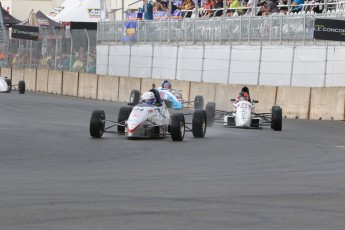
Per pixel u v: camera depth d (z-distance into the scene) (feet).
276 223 100.01
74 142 218.79
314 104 362.74
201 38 447.42
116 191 127.03
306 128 303.89
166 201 116.78
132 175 150.51
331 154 204.13
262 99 384.27
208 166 169.37
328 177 153.79
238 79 418.31
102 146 208.95
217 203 115.96
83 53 545.85
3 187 129.29
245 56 414.82
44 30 583.99
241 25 419.54
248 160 183.93
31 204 111.14
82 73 518.78
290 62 390.21
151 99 237.45
